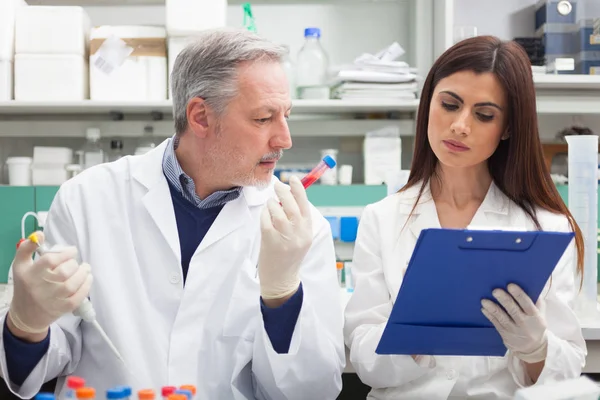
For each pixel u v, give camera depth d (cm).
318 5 294
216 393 131
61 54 257
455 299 113
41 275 109
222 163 129
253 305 131
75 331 131
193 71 129
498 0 291
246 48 126
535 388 91
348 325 148
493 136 139
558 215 150
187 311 131
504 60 137
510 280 112
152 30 260
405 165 292
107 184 141
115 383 129
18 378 120
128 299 132
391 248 150
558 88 274
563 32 266
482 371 138
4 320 119
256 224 139
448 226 153
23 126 285
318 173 125
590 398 89
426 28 282
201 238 137
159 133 285
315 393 127
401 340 118
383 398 140
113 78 259
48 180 270
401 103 259
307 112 285
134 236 136
